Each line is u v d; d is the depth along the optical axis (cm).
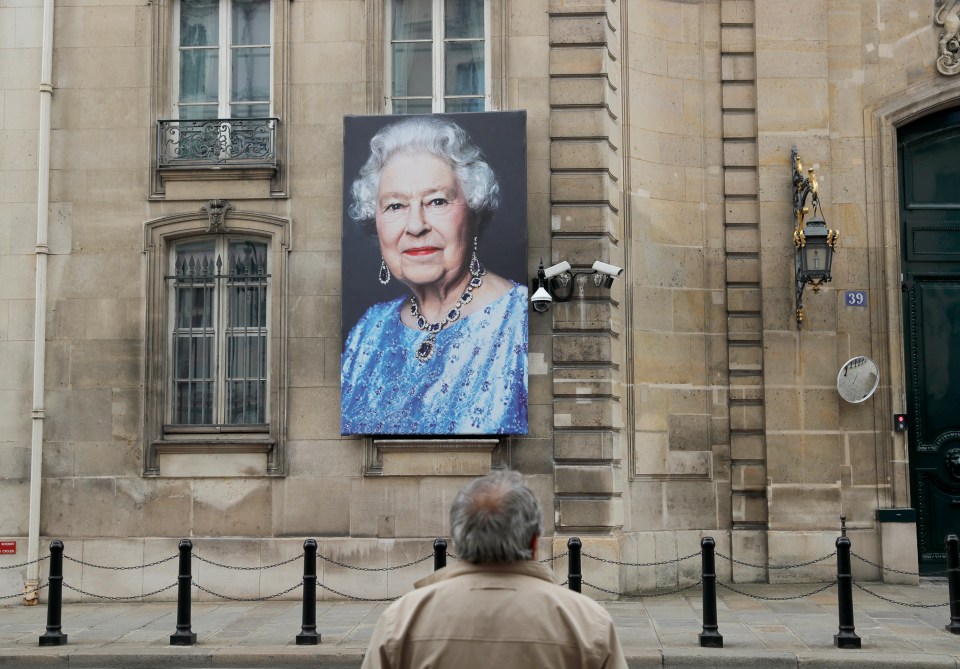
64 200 1423
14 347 1408
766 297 1477
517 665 326
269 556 1360
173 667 1030
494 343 1345
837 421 1459
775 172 1491
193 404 1417
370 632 1131
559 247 1362
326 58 1422
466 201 1361
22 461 1393
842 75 1511
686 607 1277
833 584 1393
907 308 1510
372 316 1366
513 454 1346
